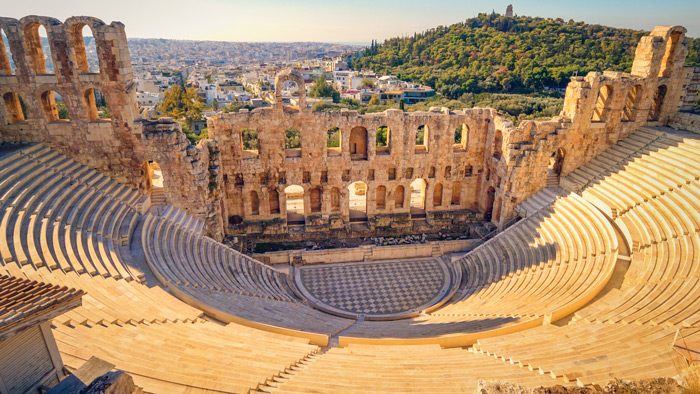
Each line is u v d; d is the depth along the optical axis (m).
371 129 39.88
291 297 31.77
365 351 19.81
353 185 58.59
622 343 17.81
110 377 10.42
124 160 34.81
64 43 31.72
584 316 22.83
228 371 15.16
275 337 20.50
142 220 31.83
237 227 40.50
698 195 29.14
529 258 32.84
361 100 133.62
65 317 16.83
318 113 38.69
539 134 38.59
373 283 35.28
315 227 41.53
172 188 35.16
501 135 40.44
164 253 28.39
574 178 39.38
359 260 38.88
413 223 43.72
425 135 43.44
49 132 33.66
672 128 39.66
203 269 29.16
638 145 38.16
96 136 34.03
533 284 28.95
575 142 39.19
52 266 21.39
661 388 12.15
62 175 31.05
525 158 37.94
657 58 38.09
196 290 24.89
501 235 37.31
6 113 33.03
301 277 36.06
